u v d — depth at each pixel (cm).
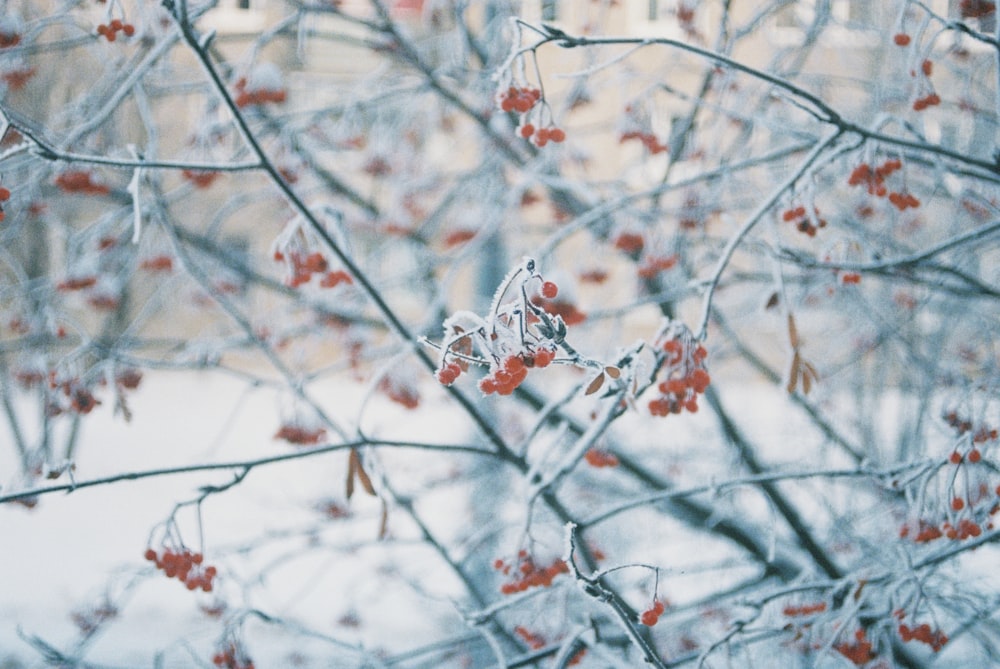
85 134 470
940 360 596
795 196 346
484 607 520
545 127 314
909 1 338
